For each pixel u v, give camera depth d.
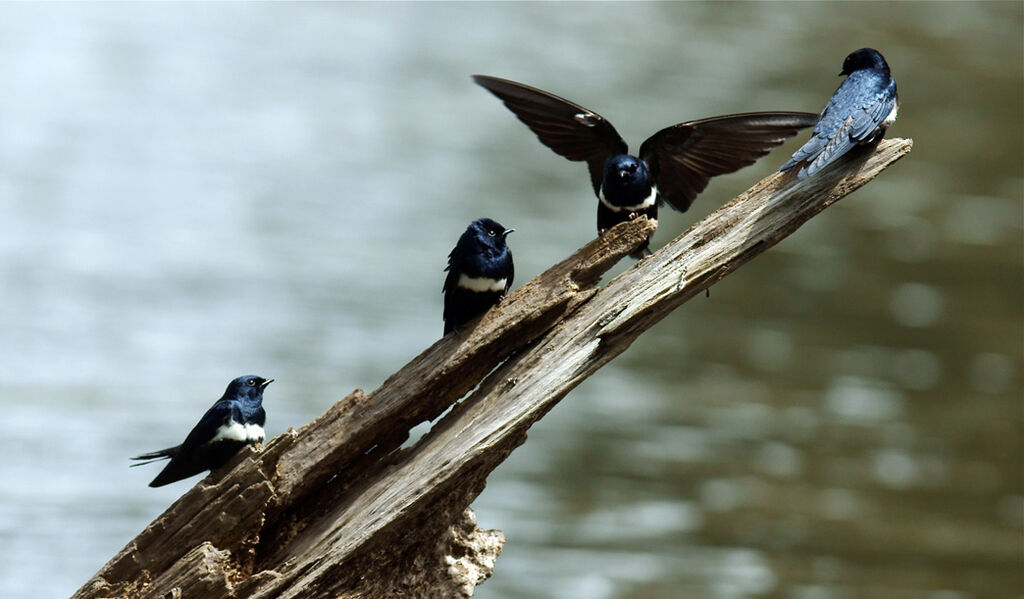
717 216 9.11
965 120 43.03
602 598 16.86
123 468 19.66
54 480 18.98
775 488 20.47
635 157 10.19
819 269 31.52
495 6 63.00
